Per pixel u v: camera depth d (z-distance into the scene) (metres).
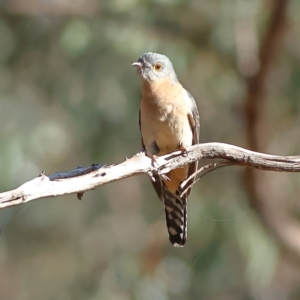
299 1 12.45
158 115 8.95
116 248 15.00
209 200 12.91
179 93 9.04
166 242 13.44
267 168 7.82
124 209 15.30
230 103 13.64
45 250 15.18
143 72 9.00
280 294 14.79
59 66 13.69
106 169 7.14
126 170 7.34
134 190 15.27
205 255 12.59
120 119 13.30
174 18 13.13
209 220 12.74
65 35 12.70
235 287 13.72
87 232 15.21
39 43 13.60
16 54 13.62
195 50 13.30
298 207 13.94
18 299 15.37
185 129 9.05
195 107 9.29
